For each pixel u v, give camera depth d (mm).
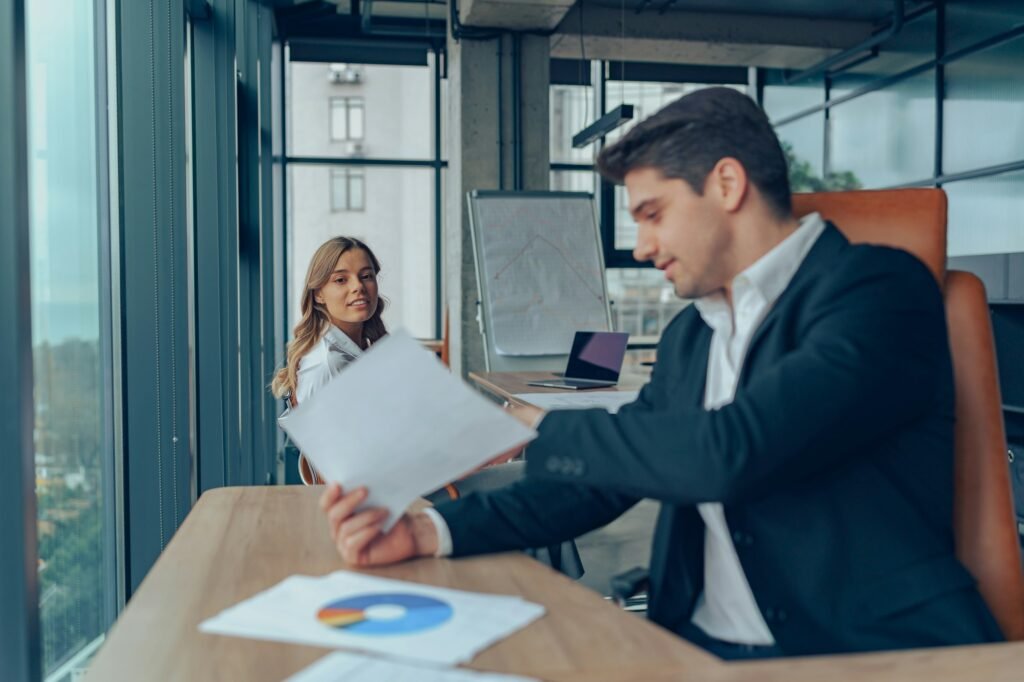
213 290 4004
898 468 1151
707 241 1198
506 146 7461
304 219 9055
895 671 837
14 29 1352
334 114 8672
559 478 1112
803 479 1135
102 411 2447
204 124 3980
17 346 1357
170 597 1069
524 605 1034
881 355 1089
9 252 1357
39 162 2014
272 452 6430
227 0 4320
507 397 3643
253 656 884
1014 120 6555
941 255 1413
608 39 8039
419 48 8734
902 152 7750
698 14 8148
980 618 1084
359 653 884
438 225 8914
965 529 1334
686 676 834
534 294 6227
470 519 1259
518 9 6906
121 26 2617
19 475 1357
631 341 8945
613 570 2977
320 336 2941
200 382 3947
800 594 1117
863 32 8445
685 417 1075
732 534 1167
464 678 817
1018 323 5320
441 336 8977
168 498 3037
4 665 1356
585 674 842
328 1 7957
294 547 1294
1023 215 6496
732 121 1175
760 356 1183
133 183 2643
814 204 1479
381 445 1163
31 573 1382
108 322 2508
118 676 839
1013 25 6551
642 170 1206
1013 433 5379
